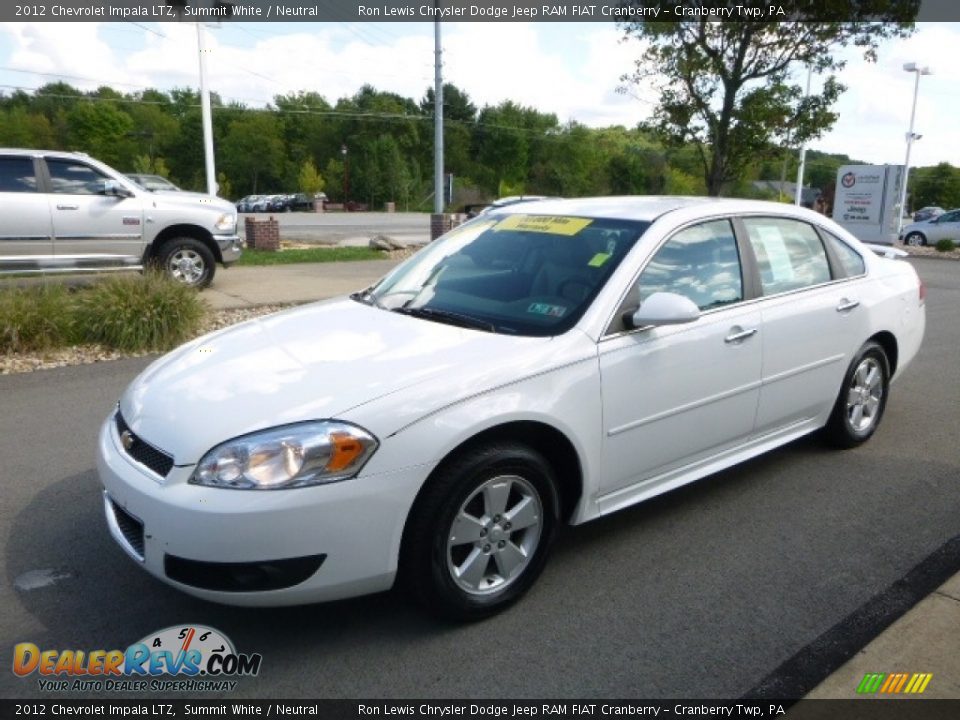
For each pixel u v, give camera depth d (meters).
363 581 2.86
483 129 94.69
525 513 3.23
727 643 3.06
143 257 10.78
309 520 2.72
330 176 87.12
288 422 2.80
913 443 5.34
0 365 7.15
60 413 5.85
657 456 3.73
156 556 2.83
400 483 2.83
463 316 3.68
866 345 4.96
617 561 3.69
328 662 2.94
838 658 2.97
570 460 3.39
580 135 96.06
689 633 3.12
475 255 4.15
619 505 3.67
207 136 18.11
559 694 2.77
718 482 4.64
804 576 3.57
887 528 4.05
